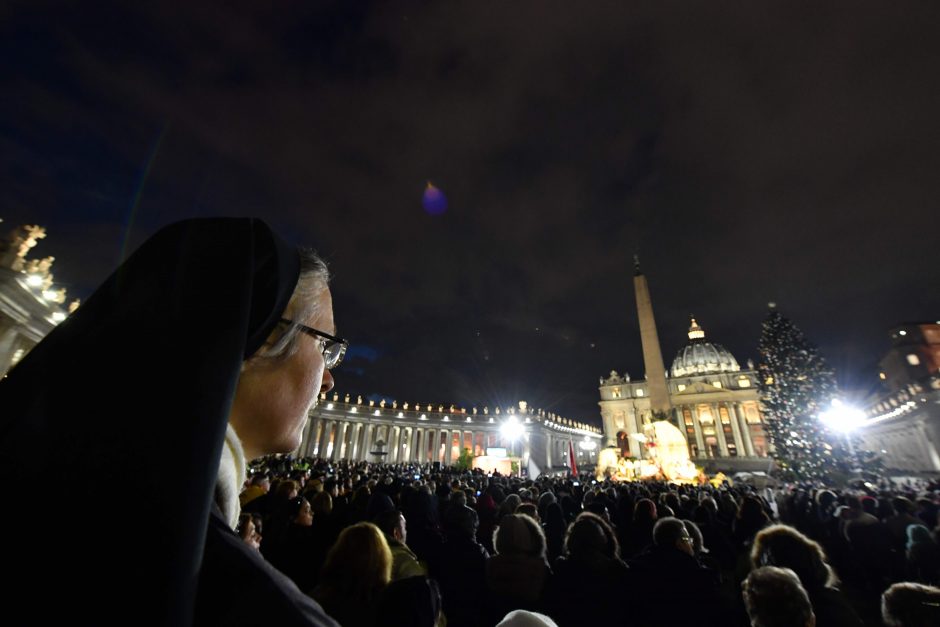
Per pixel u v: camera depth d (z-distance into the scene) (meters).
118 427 0.68
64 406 0.71
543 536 5.73
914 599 3.72
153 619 0.56
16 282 24.78
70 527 0.59
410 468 54.09
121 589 0.57
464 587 5.84
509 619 2.29
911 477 51.94
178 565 0.61
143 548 0.60
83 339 0.82
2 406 0.75
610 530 6.17
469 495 12.59
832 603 4.38
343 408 90.31
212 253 0.97
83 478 0.63
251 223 1.12
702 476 43.06
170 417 0.70
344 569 3.77
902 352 65.50
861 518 9.79
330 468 33.50
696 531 7.38
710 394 104.19
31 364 0.80
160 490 0.64
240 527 5.48
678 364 117.94
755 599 3.73
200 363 0.77
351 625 3.60
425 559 6.29
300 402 1.19
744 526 9.16
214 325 0.83
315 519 7.74
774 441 41.72
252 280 0.96
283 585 0.84
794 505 14.70
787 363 41.25
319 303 1.32
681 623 4.82
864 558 9.37
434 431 101.44
